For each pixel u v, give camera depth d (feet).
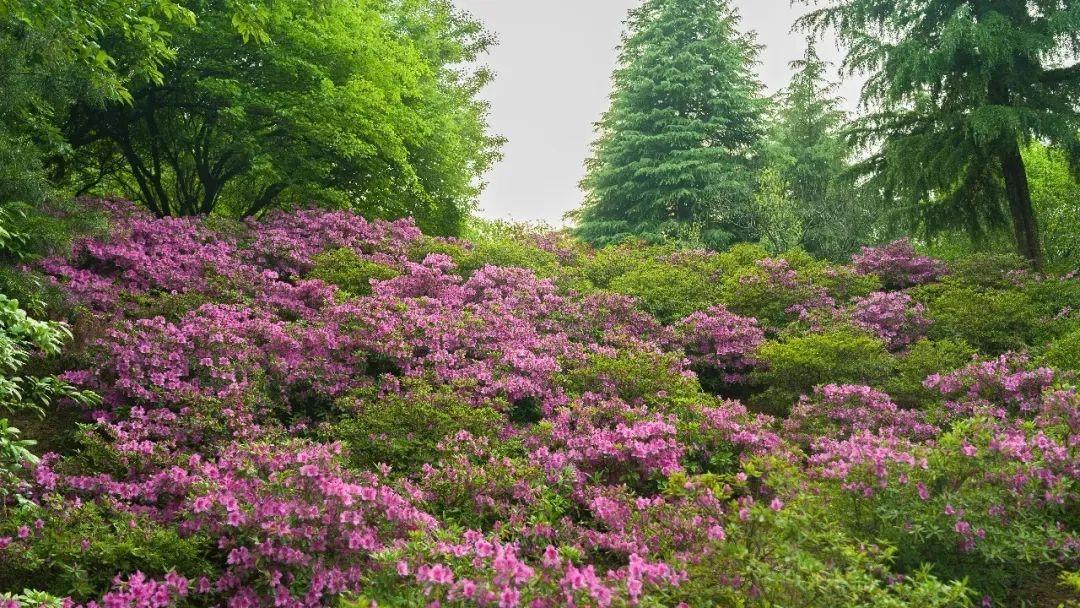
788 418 21.20
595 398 20.39
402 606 9.13
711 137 87.61
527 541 12.82
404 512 11.51
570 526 13.26
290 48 38.55
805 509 11.44
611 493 14.55
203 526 11.19
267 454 13.16
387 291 27.89
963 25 38.63
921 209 47.37
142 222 30.07
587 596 8.58
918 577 10.31
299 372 19.88
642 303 31.55
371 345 21.45
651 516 13.19
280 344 20.90
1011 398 19.81
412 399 17.47
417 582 9.12
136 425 16.05
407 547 10.03
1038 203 55.36
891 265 38.60
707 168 79.20
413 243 37.04
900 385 22.49
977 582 11.78
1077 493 13.08
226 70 37.50
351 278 29.68
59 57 20.30
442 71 63.82
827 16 48.49
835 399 20.27
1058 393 15.61
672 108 86.07
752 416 20.08
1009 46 38.58
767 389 25.40
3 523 11.10
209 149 43.96
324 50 39.65
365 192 47.57
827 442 17.53
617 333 26.48
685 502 12.57
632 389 20.98
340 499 11.02
